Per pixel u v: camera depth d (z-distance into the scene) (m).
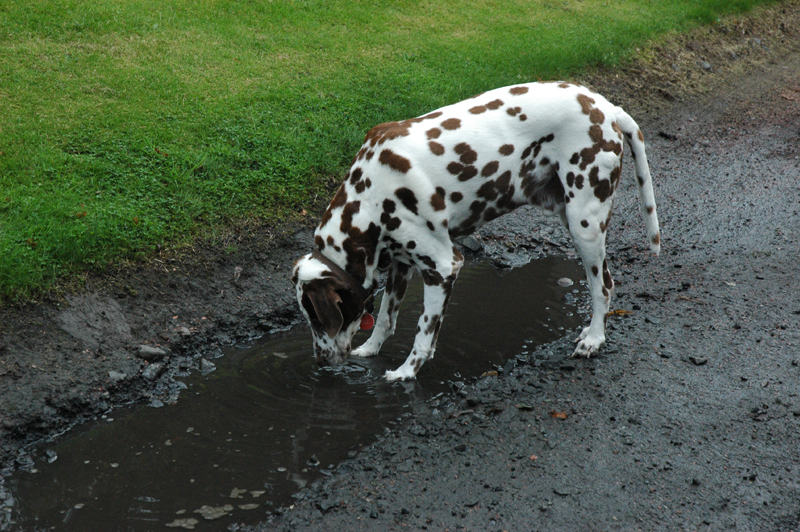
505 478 3.39
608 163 4.11
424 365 4.54
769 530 3.04
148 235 5.20
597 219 4.22
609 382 4.21
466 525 3.08
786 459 3.49
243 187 6.09
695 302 5.23
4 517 3.18
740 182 7.80
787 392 4.06
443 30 10.91
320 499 3.26
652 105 10.27
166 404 4.10
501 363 4.55
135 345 4.48
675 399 4.03
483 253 6.30
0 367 3.96
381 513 3.16
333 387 4.32
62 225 4.98
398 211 3.98
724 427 3.76
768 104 10.68
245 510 3.22
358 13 10.73
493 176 4.06
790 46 14.11
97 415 3.97
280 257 5.59
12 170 5.55
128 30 8.56
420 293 5.63
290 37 9.38
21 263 4.51
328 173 6.62
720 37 13.44
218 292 5.11
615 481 3.36
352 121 7.44
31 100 6.62
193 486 3.40
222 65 8.23
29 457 3.60
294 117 7.29
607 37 11.66
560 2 13.37
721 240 6.39
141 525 3.12
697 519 3.11
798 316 4.96
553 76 9.86
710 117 10.08
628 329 4.88
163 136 6.46
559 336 4.90
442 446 3.66
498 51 10.19
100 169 5.79
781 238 6.36
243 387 4.29
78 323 4.43
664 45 12.21
